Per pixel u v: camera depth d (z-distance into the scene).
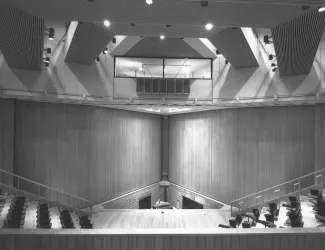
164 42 13.14
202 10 6.77
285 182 11.41
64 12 6.90
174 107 14.05
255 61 11.66
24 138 11.43
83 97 11.74
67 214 8.83
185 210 12.75
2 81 10.22
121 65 12.76
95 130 13.21
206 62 13.07
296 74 11.03
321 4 5.53
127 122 14.98
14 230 3.21
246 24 7.68
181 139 16.58
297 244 3.23
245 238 3.22
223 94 12.77
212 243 3.21
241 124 13.33
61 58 11.36
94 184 13.10
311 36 9.09
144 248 3.18
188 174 15.96
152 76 12.98
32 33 8.87
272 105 12.25
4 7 7.70
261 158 12.69
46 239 3.15
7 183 10.88
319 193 9.55
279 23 7.62
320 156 11.12
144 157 16.22
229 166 13.67
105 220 11.25
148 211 12.56
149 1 5.61
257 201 12.66
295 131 11.91
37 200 10.41
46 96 10.91
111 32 9.91
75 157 12.47
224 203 13.80
